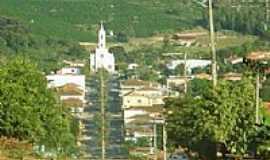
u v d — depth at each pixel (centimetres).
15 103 4941
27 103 5031
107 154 8000
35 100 5184
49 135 5353
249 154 3784
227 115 4053
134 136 10925
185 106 4491
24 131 4988
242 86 4141
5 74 5131
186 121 4394
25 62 5316
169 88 13812
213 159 4038
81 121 11325
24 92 5144
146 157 6244
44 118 5294
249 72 4259
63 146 5697
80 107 14150
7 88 4947
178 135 4559
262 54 4450
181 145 4569
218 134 4012
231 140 3966
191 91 5875
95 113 13562
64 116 6106
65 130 5619
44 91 5425
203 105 4159
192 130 4250
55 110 5450
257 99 3900
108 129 11375
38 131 5072
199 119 4153
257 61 4109
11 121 4925
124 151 8688
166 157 4953
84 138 10112
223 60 13638
